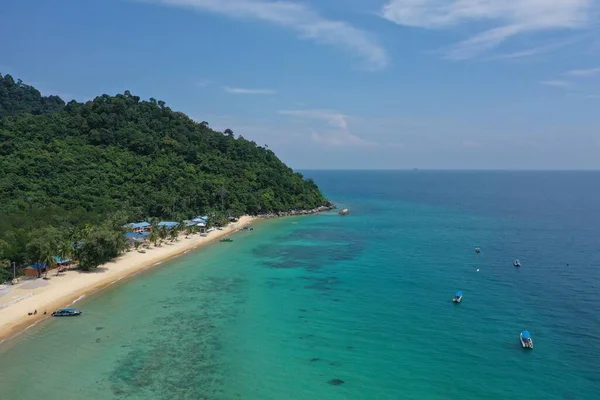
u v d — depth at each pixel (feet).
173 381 155.02
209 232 465.47
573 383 155.02
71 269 295.48
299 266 326.03
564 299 247.09
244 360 171.63
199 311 226.17
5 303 223.10
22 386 149.79
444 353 178.60
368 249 392.06
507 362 170.60
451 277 295.07
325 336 195.42
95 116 567.18
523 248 396.78
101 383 152.87
